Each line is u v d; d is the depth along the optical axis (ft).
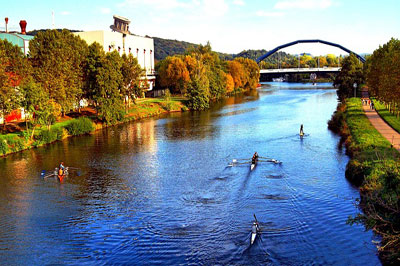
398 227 72.23
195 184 132.67
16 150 187.93
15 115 237.86
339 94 384.06
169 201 116.78
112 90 263.70
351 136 181.98
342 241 88.53
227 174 143.64
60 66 230.48
